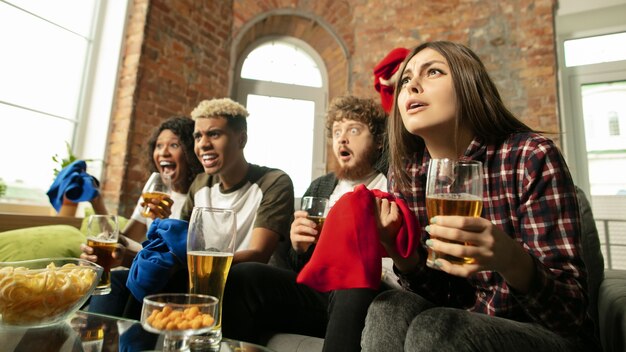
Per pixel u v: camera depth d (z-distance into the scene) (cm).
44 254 143
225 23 310
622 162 257
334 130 148
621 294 82
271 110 340
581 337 65
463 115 80
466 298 84
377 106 149
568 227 65
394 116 98
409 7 316
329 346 73
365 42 328
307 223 93
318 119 346
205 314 56
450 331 57
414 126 82
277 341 94
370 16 331
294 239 95
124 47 254
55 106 236
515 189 75
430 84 81
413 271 80
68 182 151
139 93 245
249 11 321
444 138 84
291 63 351
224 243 71
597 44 279
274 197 128
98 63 255
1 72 212
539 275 58
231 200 137
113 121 246
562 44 288
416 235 73
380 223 73
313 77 353
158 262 86
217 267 68
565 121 271
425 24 308
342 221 70
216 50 301
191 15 282
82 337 68
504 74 276
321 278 68
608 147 262
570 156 266
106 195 235
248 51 338
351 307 76
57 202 152
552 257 63
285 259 133
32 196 223
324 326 106
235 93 327
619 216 252
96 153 242
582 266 63
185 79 275
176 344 57
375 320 66
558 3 275
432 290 82
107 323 76
